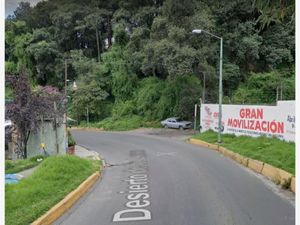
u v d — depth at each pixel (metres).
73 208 10.20
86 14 71.81
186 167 16.92
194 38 46.34
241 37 57.25
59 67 67.38
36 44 69.00
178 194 11.32
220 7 58.00
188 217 8.76
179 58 44.25
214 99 47.97
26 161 18.28
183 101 47.69
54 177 12.48
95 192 12.38
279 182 12.60
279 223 8.13
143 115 54.94
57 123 22.05
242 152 19.22
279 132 21.77
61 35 72.50
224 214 8.92
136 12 63.84
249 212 9.08
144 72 56.12
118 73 60.03
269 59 58.59
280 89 51.97
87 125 58.03
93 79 61.94
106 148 28.75
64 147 22.30
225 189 11.88
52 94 22.44
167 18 48.09
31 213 8.61
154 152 24.42
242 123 27.42
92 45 73.62
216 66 52.81
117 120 55.88
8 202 9.18
